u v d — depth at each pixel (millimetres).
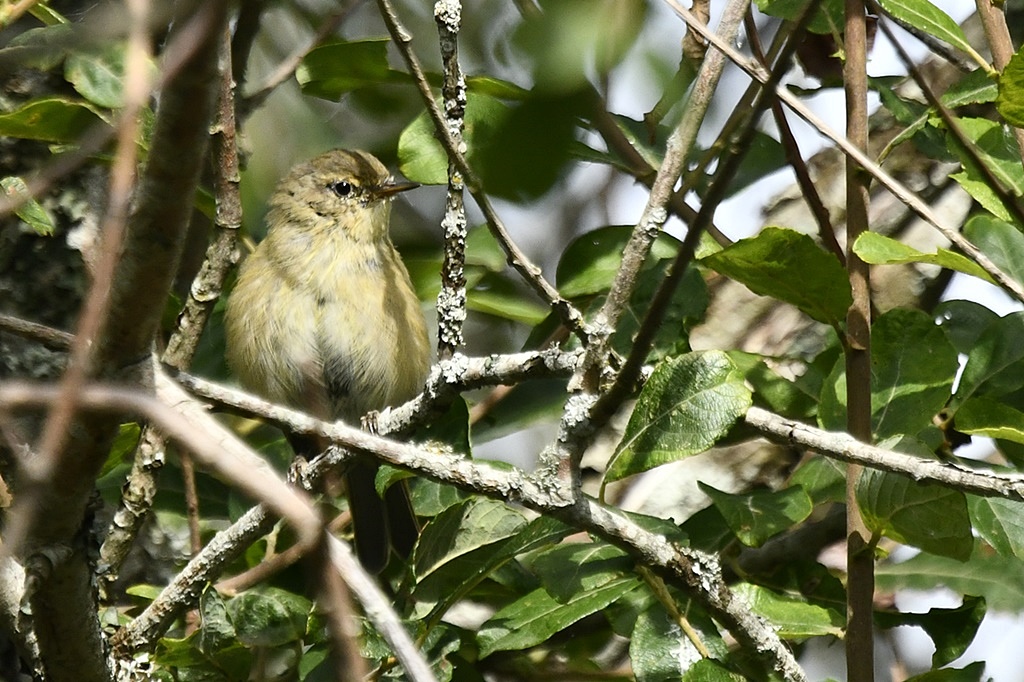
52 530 5199
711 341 10148
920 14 7188
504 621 7449
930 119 7594
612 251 8789
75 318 8805
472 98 6395
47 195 8719
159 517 9328
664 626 7012
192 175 4195
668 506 9852
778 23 9227
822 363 8742
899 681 8789
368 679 7023
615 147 8602
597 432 5832
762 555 8641
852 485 6734
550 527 6734
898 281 10008
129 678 6926
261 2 8203
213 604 7496
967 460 7871
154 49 6984
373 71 9023
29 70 8836
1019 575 8070
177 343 7773
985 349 7906
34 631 5734
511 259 6258
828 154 10656
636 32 2611
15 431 6367
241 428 10203
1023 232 7188
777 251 6625
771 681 6902
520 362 6395
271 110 10570
